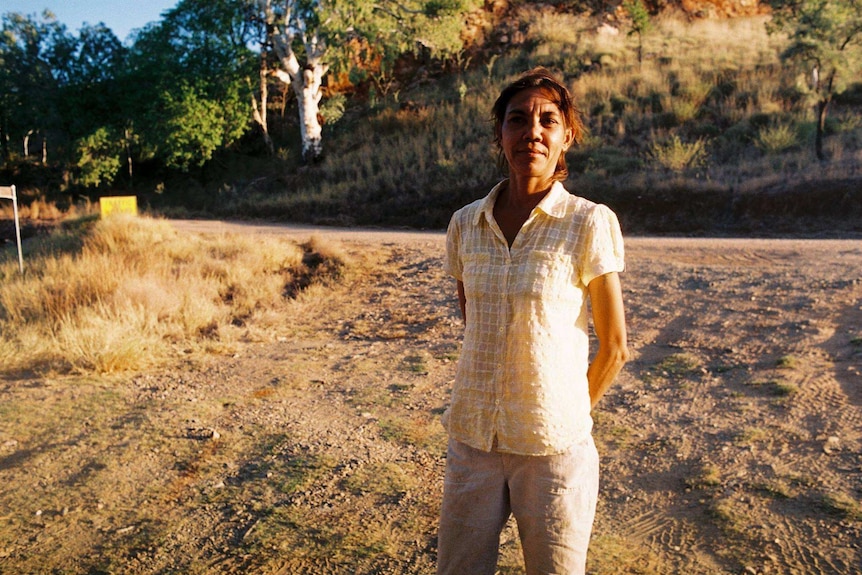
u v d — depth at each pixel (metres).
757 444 4.65
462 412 1.99
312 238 14.51
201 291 11.27
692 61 28.69
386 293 11.52
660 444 4.83
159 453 5.13
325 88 35.47
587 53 31.27
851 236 16.17
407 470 4.61
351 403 6.17
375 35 28.58
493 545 2.02
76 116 33.66
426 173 25.11
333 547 3.69
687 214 18.72
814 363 6.27
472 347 1.98
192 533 3.95
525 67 31.67
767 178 19.06
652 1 36.16
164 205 30.94
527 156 1.94
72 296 10.28
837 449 4.41
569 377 1.92
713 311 8.45
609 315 1.92
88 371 7.58
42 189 35.44
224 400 6.43
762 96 24.53
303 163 30.58
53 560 3.74
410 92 33.97
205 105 30.55
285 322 10.38
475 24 35.59
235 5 30.00
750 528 3.58
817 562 3.22
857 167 18.73
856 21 19.47
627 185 20.27
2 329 9.41
